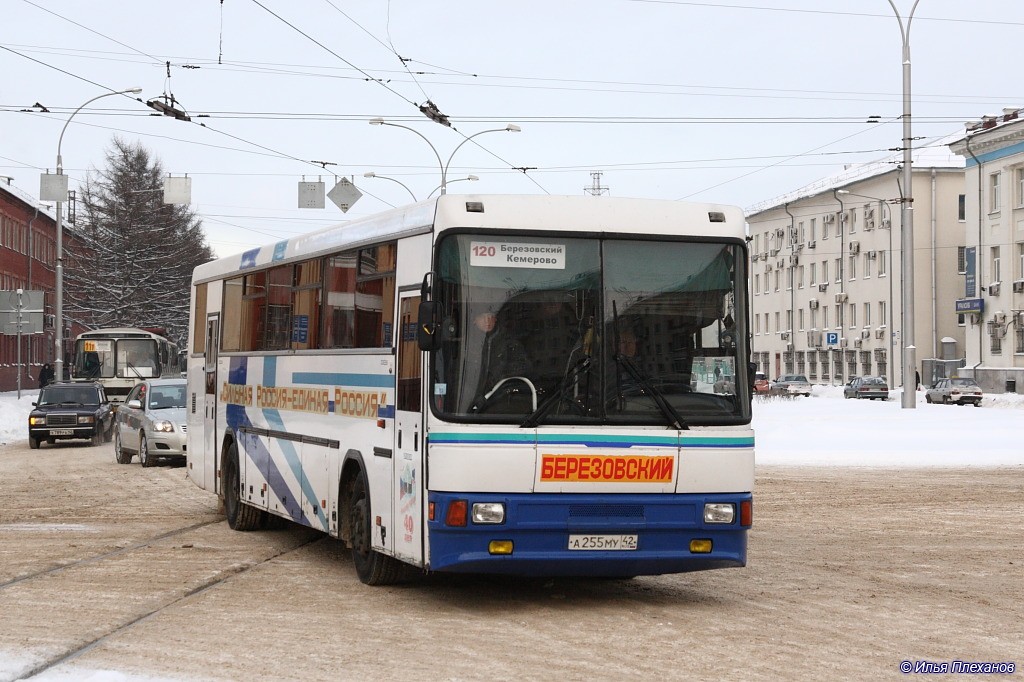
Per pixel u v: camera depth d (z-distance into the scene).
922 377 75.94
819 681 7.71
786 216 94.56
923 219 76.38
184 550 13.80
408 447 10.29
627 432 9.90
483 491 9.66
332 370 12.34
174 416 27.19
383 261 11.19
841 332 85.38
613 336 10.01
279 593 11.02
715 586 11.52
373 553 11.23
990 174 66.44
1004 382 64.44
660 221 10.24
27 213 79.12
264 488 14.52
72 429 36.19
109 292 87.56
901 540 14.84
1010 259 64.81
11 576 11.85
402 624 9.56
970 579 11.91
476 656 8.37
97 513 17.62
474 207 9.96
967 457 28.47
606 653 8.48
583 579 11.94
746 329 10.35
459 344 9.80
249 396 15.18
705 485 10.07
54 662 8.19
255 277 15.25
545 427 9.78
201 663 8.12
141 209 88.94
